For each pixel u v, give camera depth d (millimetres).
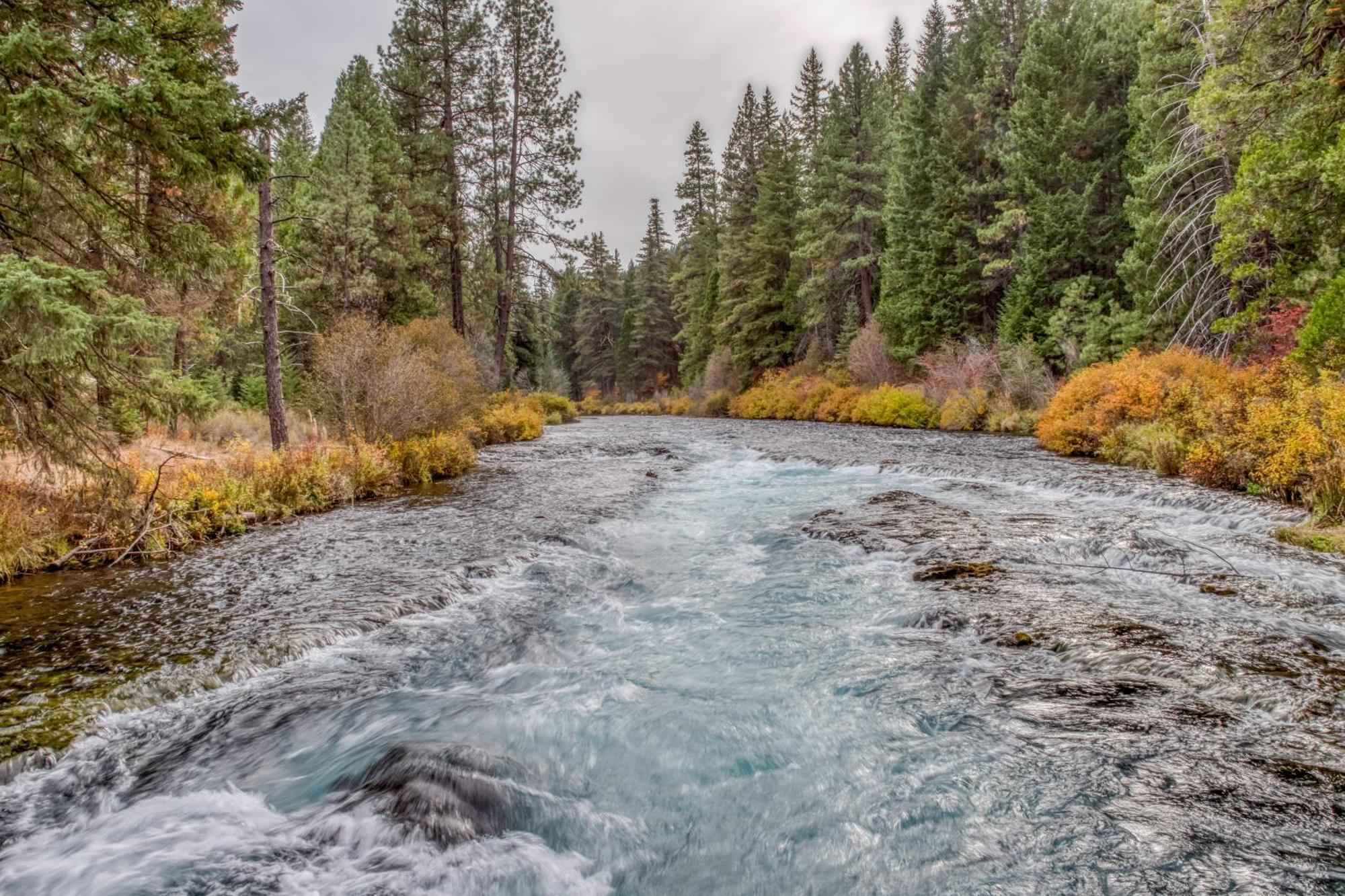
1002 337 24469
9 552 6812
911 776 3543
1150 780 3254
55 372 6469
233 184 13500
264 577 6859
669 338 62219
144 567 7258
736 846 3154
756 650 5340
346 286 22875
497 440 22516
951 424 23734
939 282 28125
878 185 35750
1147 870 2686
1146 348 18938
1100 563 7004
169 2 6930
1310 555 7004
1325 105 10773
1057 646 4832
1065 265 23438
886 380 30234
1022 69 24734
